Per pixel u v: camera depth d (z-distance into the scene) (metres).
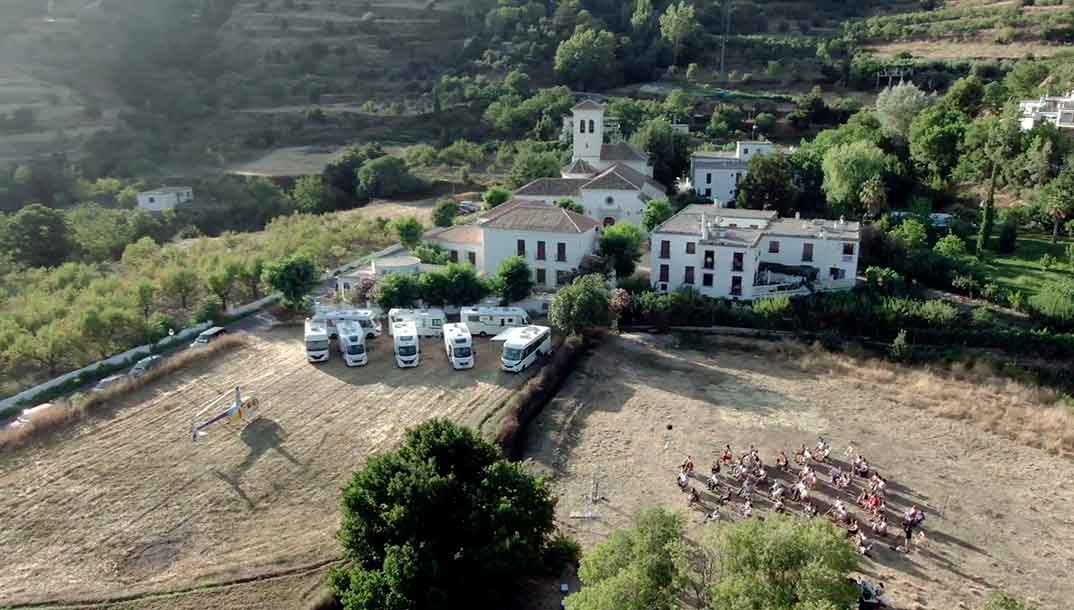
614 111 149.50
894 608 37.09
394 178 137.75
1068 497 47.03
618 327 72.38
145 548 40.66
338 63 198.62
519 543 35.53
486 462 38.97
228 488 46.00
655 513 32.84
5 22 195.88
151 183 139.38
